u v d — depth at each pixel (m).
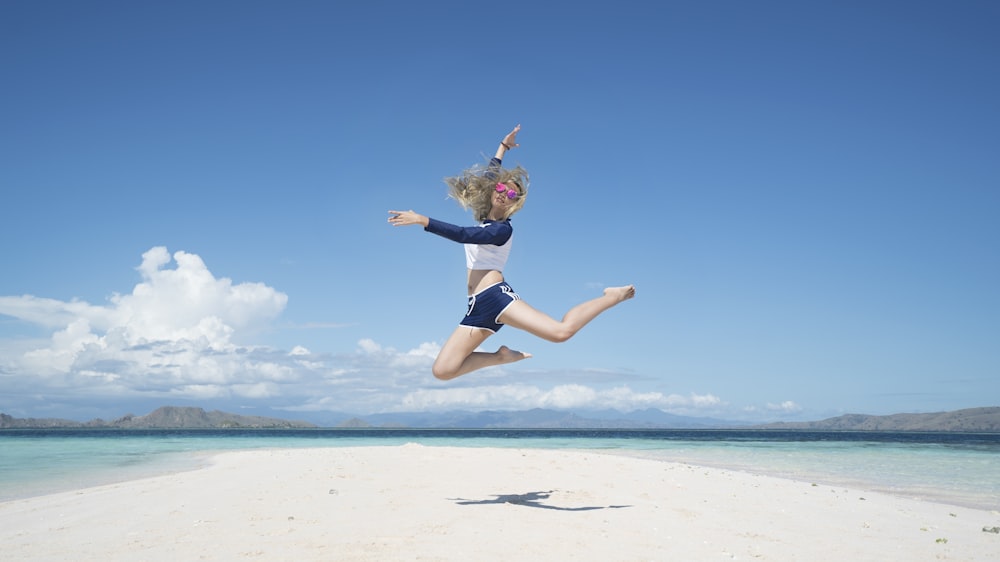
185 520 7.19
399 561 5.03
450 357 6.55
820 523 7.72
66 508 8.77
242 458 18.69
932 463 20.36
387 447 21.42
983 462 20.89
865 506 9.46
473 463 14.07
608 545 5.85
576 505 8.31
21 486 12.64
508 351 6.73
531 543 5.80
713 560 5.48
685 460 20.62
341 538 5.94
